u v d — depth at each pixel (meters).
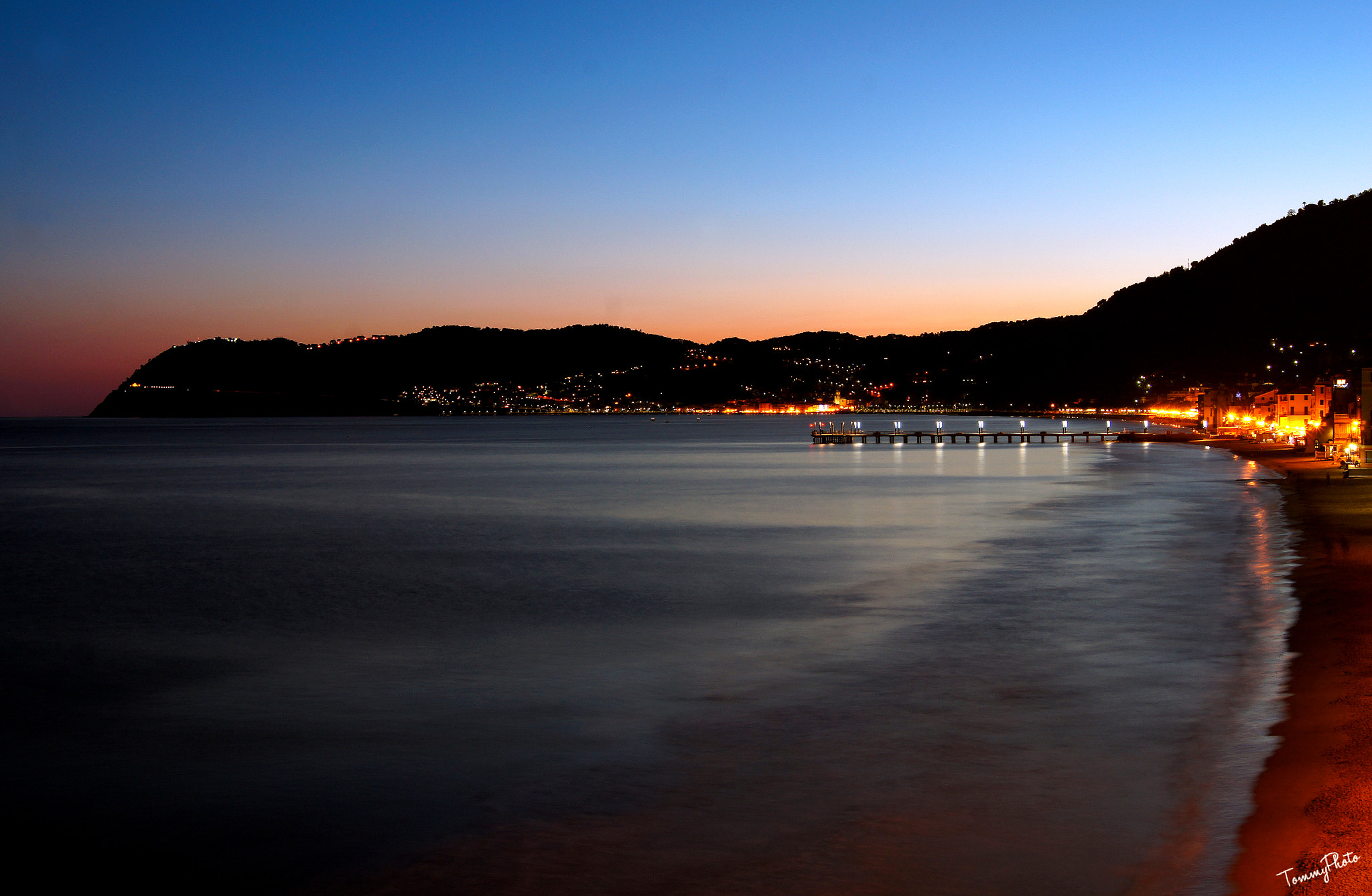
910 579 31.66
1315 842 10.66
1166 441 162.12
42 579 35.25
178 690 19.64
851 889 10.31
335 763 14.87
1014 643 21.80
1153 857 10.66
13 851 11.95
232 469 107.88
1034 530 44.31
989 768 13.71
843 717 16.50
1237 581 29.08
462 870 11.20
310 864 11.49
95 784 14.09
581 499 67.31
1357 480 67.25
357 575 35.22
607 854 11.43
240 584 33.56
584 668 20.86
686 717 16.86
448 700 18.41
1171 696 17.05
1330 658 19.17
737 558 37.78
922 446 160.12
